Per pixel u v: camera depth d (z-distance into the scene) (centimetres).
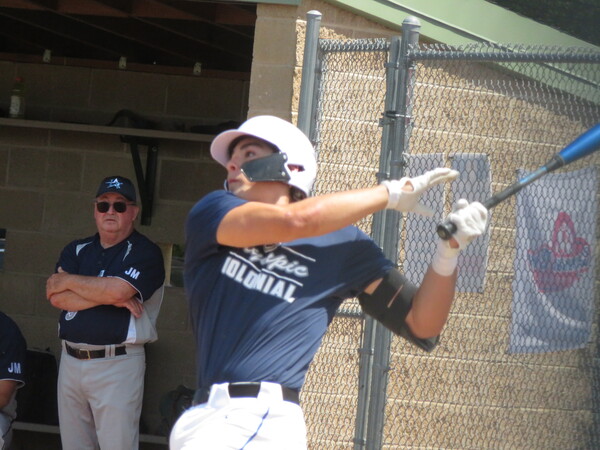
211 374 816
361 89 1395
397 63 1208
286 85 1432
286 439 794
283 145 850
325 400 1377
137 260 1639
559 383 1287
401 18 1452
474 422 1334
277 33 1436
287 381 810
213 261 831
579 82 1316
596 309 1234
